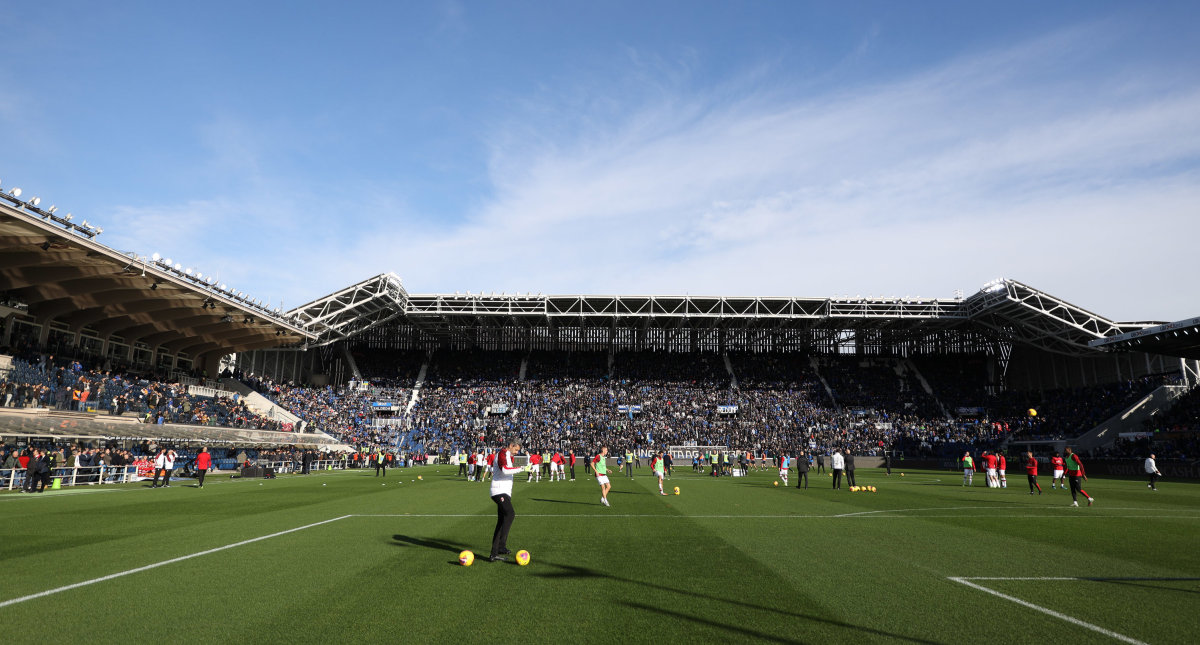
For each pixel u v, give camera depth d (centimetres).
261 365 6819
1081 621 645
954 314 6288
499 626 622
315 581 813
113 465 2905
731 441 6053
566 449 5831
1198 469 3747
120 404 3731
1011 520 1501
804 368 7650
